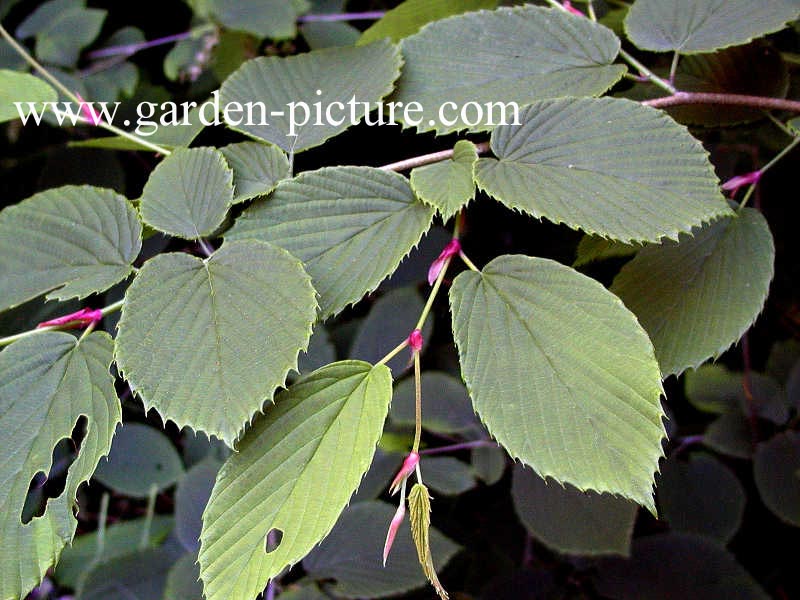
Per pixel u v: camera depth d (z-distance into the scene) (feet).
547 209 0.85
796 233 1.94
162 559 1.69
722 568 1.52
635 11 1.08
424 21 1.29
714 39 1.03
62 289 0.89
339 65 1.09
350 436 0.77
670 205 0.85
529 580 1.67
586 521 1.29
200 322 0.80
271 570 0.72
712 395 1.68
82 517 2.15
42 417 0.82
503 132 0.95
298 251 0.89
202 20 1.80
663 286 0.96
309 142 1.01
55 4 1.85
